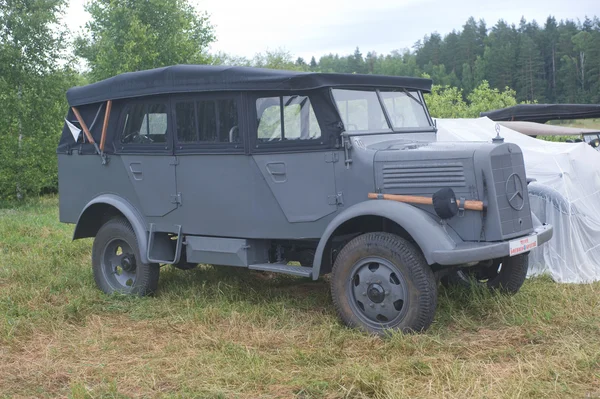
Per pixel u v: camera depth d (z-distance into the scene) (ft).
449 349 14.83
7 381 13.80
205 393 12.77
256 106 17.88
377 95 18.58
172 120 19.42
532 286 20.34
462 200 15.83
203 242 19.12
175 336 16.66
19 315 18.44
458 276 19.66
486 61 251.19
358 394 12.52
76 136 21.75
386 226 17.35
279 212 17.83
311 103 17.29
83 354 15.43
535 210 22.76
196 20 86.07
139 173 20.34
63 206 22.68
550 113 51.90
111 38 68.85
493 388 12.42
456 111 83.76
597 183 25.64
